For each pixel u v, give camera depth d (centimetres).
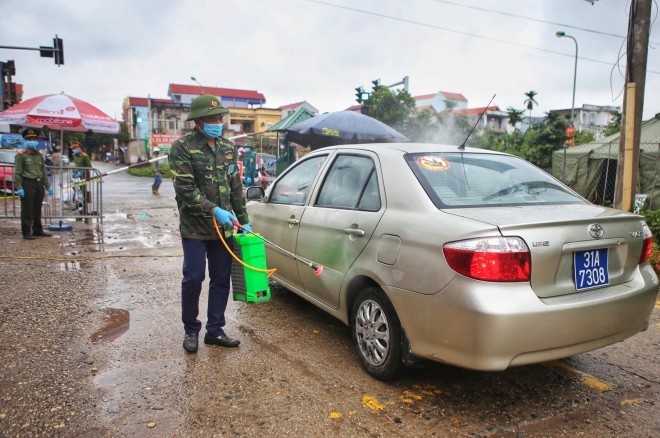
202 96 333
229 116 5650
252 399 288
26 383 296
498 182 330
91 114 1045
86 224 972
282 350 362
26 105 997
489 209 287
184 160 330
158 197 1697
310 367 333
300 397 291
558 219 264
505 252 244
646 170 1198
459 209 284
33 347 348
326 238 364
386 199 319
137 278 546
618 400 301
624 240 285
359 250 324
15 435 244
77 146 1128
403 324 283
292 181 458
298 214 411
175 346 362
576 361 360
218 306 365
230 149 356
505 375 332
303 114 1348
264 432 255
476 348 244
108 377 309
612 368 348
